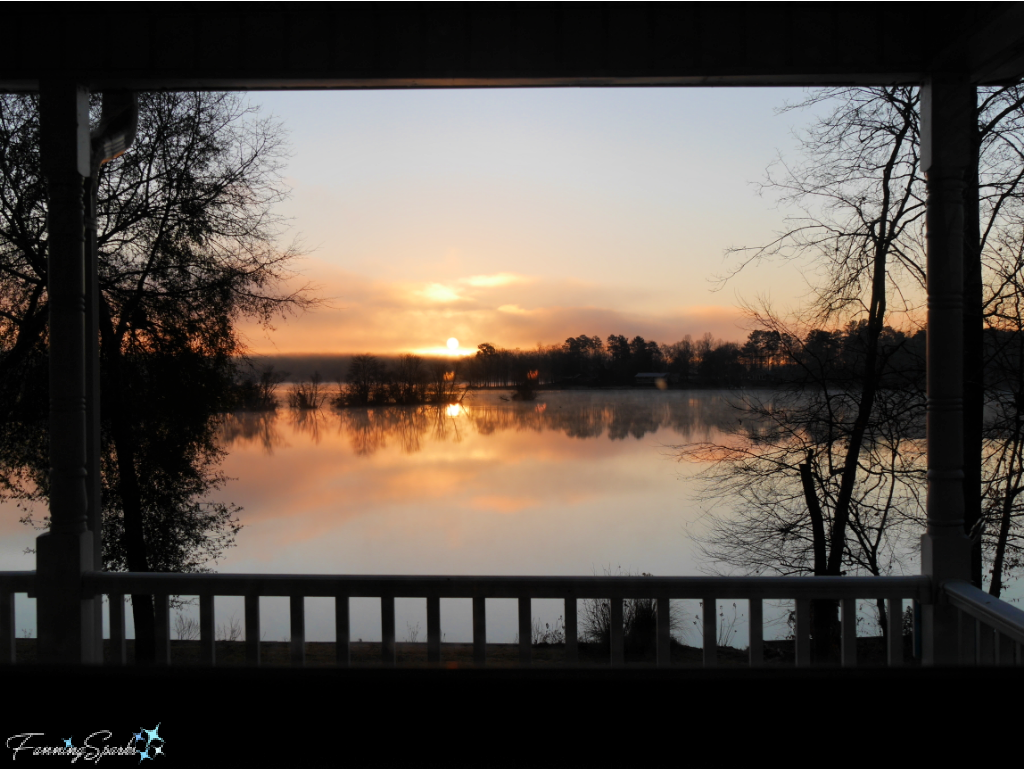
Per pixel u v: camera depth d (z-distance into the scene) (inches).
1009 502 291.3
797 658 113.9
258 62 110.6
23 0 107.2
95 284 124.7
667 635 113.1
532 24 109.3
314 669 74.1
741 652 291.1
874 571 341.4
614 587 113.2
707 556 368.8
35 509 346.6
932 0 105.7
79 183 115.0
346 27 110.2
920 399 332.8
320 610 393.1
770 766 72.6
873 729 72.2
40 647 114.3
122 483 348.2
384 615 114.6
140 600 328.8
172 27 111.0
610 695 73.3
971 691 72.5
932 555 112.8
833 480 351.3
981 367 285.3
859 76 111.2
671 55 108.8
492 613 379.2
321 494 420.2
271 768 73.2
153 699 74.1
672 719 72.4
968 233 279.1
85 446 119.6
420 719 73.1
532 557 369.7
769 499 364.5
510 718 72.6
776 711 72.8
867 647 323.0
